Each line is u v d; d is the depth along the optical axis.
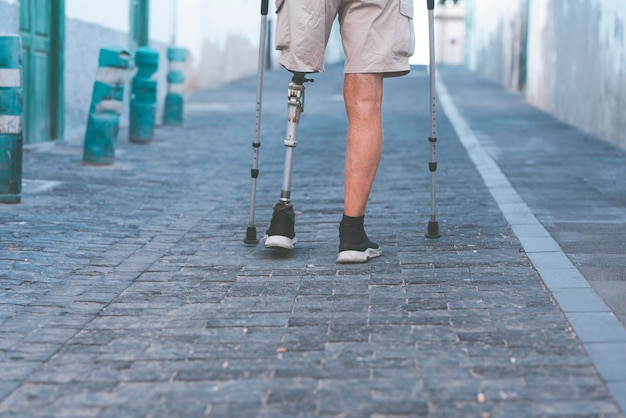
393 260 5.51
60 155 10.87
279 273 5.32
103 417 3.30
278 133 13.95
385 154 10.94
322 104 19.80
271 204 7.76
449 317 4.35
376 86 5.51
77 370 3.81
